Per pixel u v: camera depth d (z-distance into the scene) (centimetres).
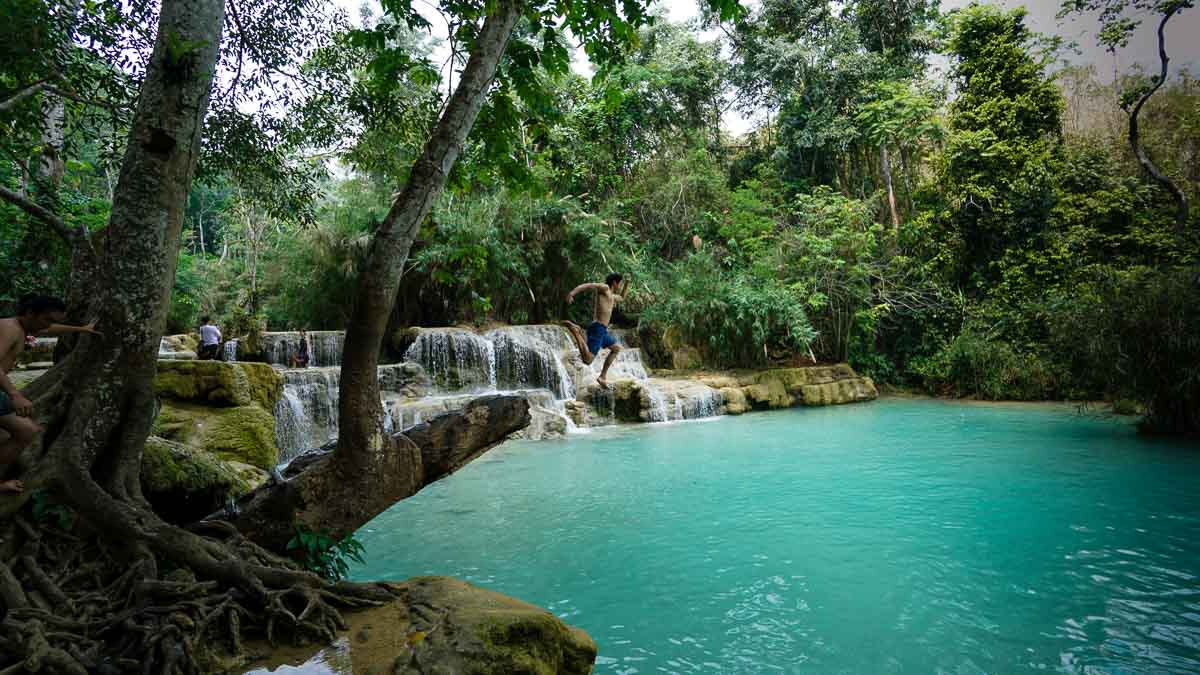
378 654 314
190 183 395
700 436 1502
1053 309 1560
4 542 327
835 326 2331
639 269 2344
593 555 693
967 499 875
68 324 383
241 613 335
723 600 569
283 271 2344
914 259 2367
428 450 487
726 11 519
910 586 588
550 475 1103
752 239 2395
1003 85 2405
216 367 831
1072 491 893
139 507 377
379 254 439
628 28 556
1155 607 522
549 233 2300
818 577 617
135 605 320
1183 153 2323
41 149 821
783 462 1167
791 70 2678
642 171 2770
